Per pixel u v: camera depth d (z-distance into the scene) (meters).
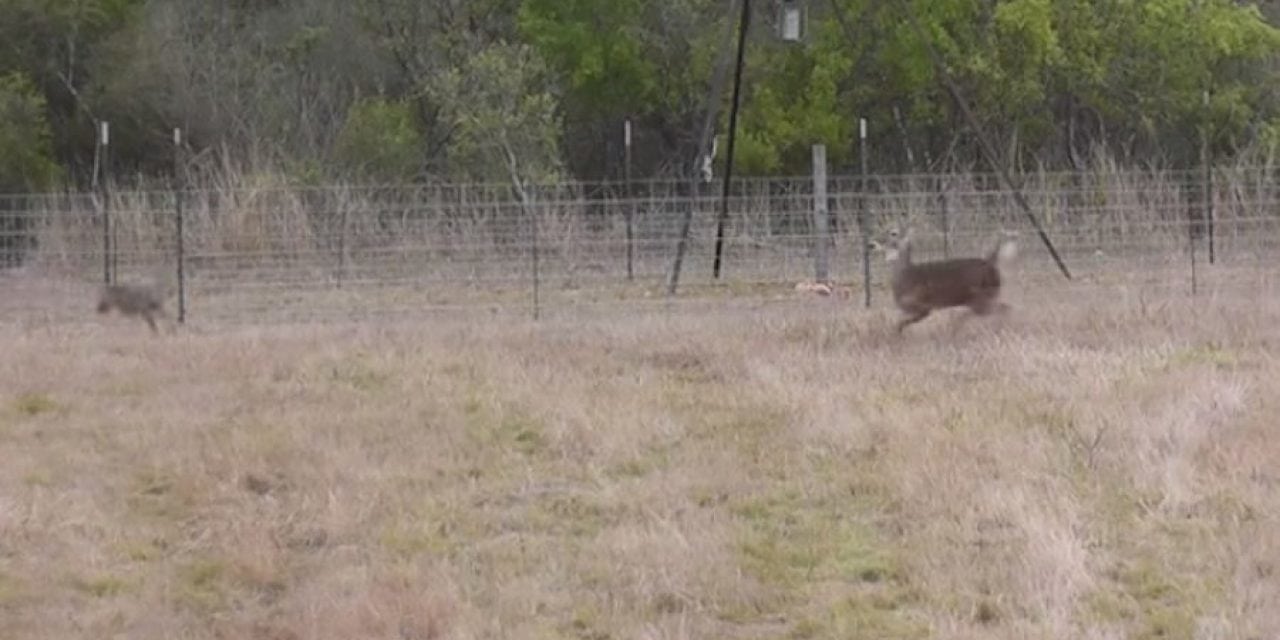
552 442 16.27
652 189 41.28
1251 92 46.56
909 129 45.44
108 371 21.12
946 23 44.47
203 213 34.12
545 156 43.19
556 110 45.81
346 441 16.41
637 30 46.16
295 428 16.95
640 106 46.41
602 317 25.70
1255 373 18.44
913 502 13.51
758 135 43.41
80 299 30.23
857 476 14.55
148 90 46.62
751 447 15.94
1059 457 14.67
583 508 13.97
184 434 17.00
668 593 11.48
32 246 38.75
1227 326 21.84
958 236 32.22
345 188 35.44
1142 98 45.69
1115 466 14.31
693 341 22.16
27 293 31.11
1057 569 11.48
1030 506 12.94
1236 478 13.71
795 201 38.75
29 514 13.83
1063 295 26.48
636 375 19.92
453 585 11.74
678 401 18.16
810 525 13.20
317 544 13.20
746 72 44.03
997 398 17.48
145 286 26.62
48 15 46.41
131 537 13.41
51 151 45.72
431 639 10.80
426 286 30.64
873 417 16.56
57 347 23.34
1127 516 12.94
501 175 42.44
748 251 33.69
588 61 45.22
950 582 11.50
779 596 11.47
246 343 23.06
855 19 44.25
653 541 12.64
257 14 51.22
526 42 46.38
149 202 39.31
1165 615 10.67
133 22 47.50
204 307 28.36
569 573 12.10
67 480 15.32
